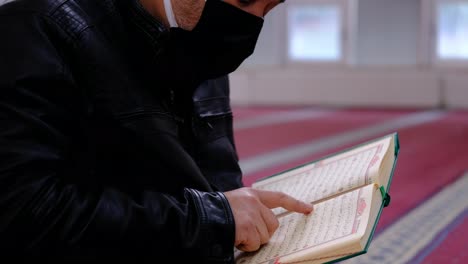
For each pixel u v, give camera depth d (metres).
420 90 9.25
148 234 1.11
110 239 1.09
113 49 1.20
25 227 1.03
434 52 9.23
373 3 9.36
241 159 4.88
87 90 1.16
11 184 1.03
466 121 7.43
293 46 9.83
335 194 1.30
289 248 1.17
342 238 1.09
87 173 1.17
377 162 1.30
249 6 1.17
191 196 1.19
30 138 1.06
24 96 1.07
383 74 9.39
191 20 1.18
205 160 1.46
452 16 9.10
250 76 9.91
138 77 1.23
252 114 8.56
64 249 1.06
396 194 3.53
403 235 2.70
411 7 9.22
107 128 1.18
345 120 7.69
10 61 1.08
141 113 1.20
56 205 1.05
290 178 1.50
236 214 1.20
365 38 9.48
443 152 5.06
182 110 1.38
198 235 1.15
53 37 1.15
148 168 1.21
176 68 1.24
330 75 9.60
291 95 9.77
